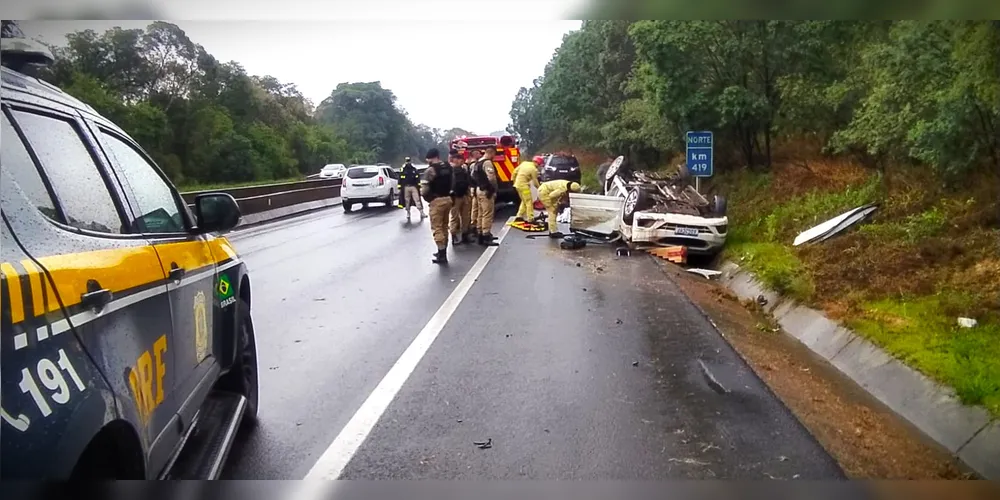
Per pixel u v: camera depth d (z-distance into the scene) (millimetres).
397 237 18125
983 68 8789
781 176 17875
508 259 13867
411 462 4734
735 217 16719
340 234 19156
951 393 6023
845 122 16078
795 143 19266
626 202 15492
